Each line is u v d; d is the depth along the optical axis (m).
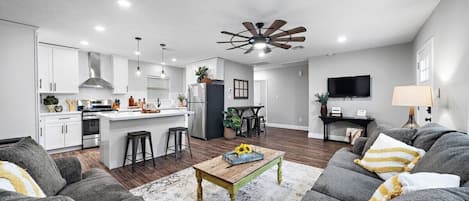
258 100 8.25
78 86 4.61
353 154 2.33
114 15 2.72
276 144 4.70
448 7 2.20
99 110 4.64
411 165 1.58
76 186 1.53
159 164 3.33
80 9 2.53
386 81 4.37
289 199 2.17
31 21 2.91
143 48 4.52
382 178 1.71
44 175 1.36
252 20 2.91
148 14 2.69
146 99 6.17
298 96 7.09
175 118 4.04
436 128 1.76
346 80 4.83
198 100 5.36
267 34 2.79
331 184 1.54
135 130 3.40
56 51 4.25
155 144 3.69
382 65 4.40
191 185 2.52
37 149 1.50
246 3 2.41
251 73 6.90
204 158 3.65
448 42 2.22
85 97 5.00
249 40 2.99
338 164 2.02
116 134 3.19
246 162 2.17
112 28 3.22
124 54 5.18
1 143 2.59
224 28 3.24
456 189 0.68
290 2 2.38
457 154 1.14
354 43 4.14
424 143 1.67
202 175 2.00
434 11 2.60
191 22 2.99
